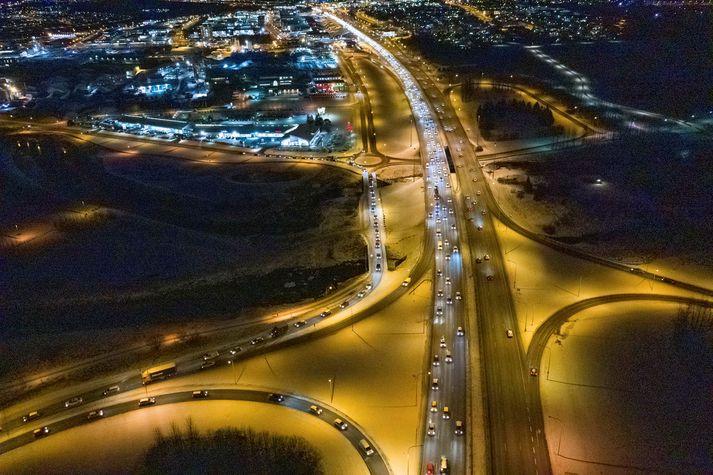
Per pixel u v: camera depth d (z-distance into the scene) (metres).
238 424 93.31
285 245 160.62
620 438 88.38
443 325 118.88
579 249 149.75
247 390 101.69
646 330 114.25
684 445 86.94
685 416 92.56
